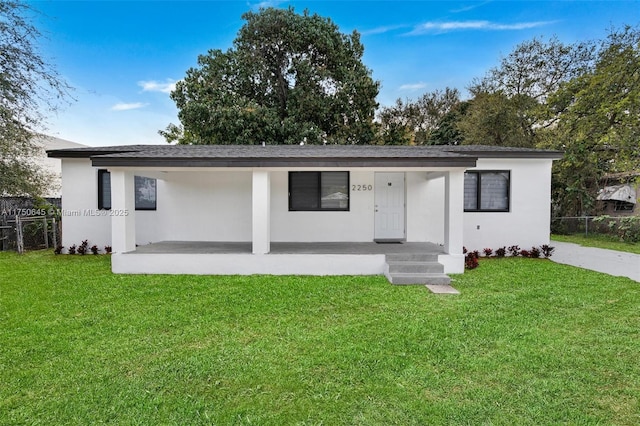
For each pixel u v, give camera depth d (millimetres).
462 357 3633
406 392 2986
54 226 11844
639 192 17344
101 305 5398
